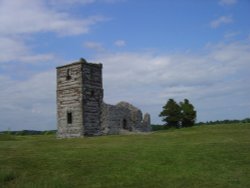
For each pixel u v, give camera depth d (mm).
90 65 50438
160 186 21312
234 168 24125
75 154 30281
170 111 82125
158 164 25922
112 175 23969
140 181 22438
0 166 26469
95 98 50906
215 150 29047
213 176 22688
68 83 50125
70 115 49938
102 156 29031
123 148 32188
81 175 24281
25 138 54281
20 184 22250
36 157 29406
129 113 59281
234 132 41188
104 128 52125
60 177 23594
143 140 38062
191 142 34219
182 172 23891
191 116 81750
